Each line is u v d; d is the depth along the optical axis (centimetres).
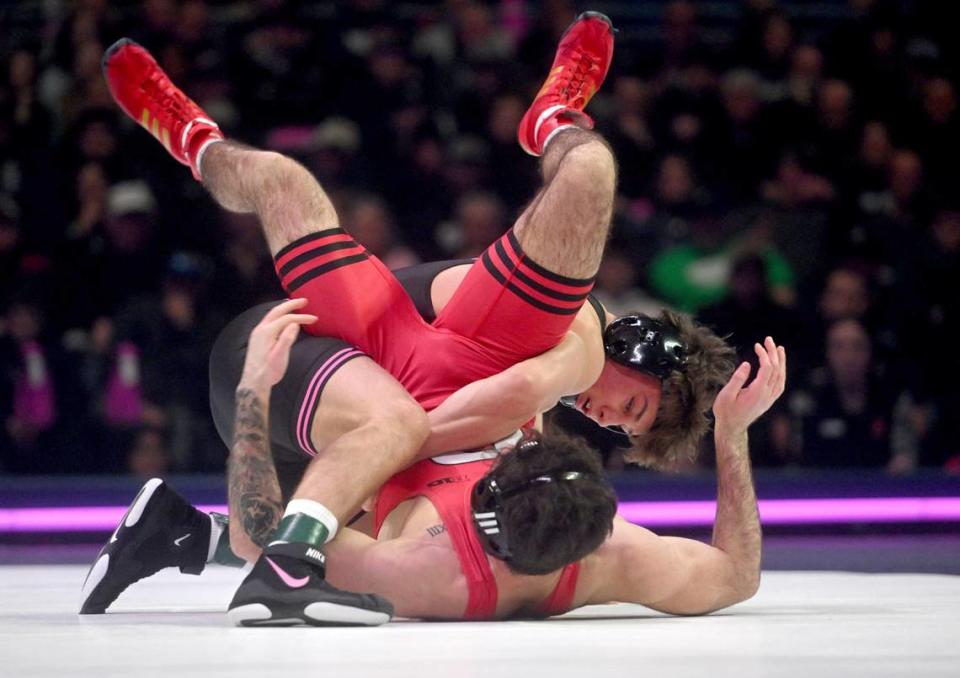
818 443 1856
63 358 1861
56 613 860
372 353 850
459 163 2106
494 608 744
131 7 2223
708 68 2241
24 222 2031
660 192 2078
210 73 2158
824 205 2089
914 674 540
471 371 830
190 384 1845
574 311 848
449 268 955
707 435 1841
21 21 2362
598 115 2144
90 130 2048
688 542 822
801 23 2553
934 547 1680
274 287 1920
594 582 765
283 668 548
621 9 2548
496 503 721
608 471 1795
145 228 1961
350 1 2300
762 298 1861
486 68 2177
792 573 1283
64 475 1830
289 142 2152
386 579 741
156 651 611
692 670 546
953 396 1936
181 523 883
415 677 521
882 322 1962
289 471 874
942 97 2239
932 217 2100
